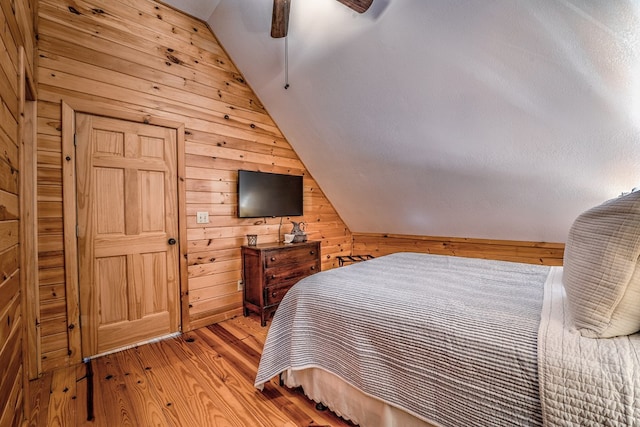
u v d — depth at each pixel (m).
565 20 1.44
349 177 3.37
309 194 3.68
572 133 1.87
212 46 2.69
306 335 1.45
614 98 1.60
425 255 2.44
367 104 2.47
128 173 2.16
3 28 1.00
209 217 2.64
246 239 2.93
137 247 2.21
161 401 1.56
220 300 2.72
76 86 1.93
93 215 2.01
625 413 0.68
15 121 1.19
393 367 1.13
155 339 2.30
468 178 2.58
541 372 0.80
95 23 2.02
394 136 2.59
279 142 3.31
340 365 1.31
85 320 1.98
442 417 0.99
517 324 0.97
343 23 2.05
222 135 2.74
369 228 4.07
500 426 0.86
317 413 1.46
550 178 2.21
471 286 1.44
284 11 1.89
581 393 0.74
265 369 1.55
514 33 1.59
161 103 2.33
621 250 0.82
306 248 3.05
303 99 2.77
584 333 0.85
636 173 1.90
